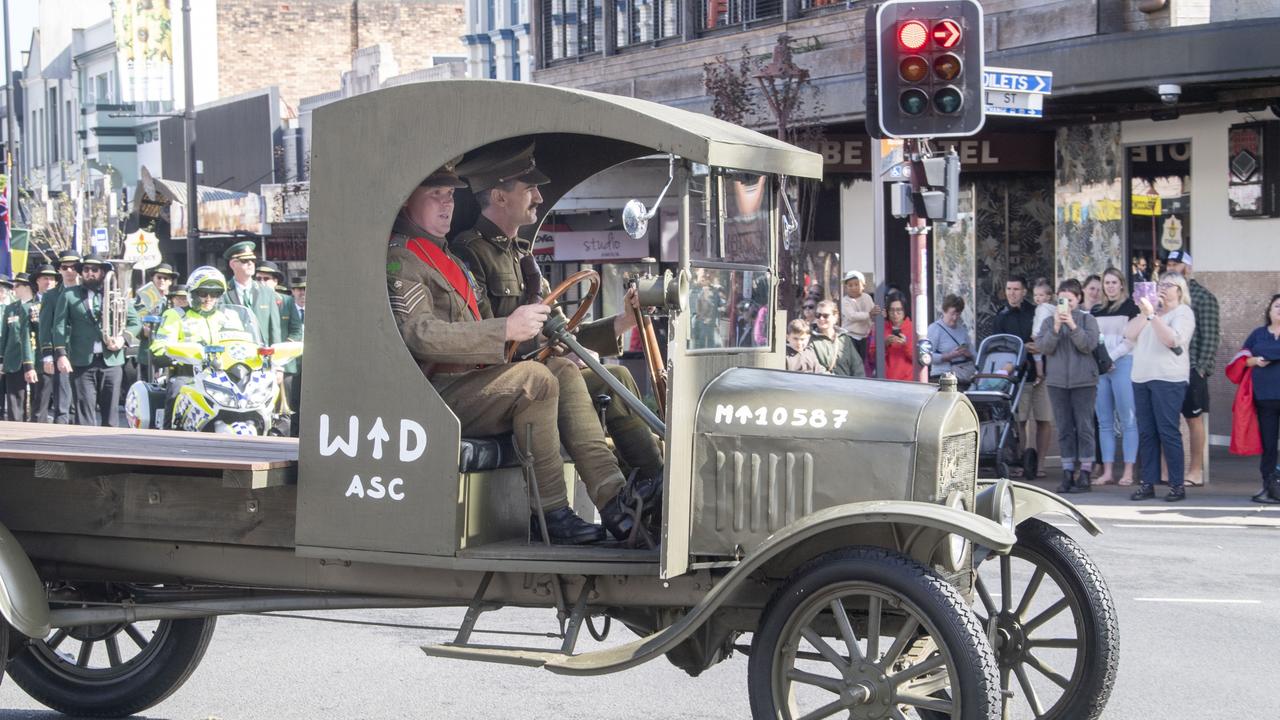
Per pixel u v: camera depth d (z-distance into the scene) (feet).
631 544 17.57
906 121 37.35
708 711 21.63
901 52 37.04
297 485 17.90
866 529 16.99
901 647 16.03
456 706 21.90
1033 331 46.78
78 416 60.34
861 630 17.69
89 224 135.85
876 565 16.01
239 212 107.55
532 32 79.77
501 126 17.01
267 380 41.96
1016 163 59.57
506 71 97.04
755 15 65.10
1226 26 45.62
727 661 25.09
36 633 18.38
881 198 45.47
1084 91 48.52
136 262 86.43
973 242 61.00
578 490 20.07
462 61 110.73
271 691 22.88
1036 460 47.83
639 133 16.62
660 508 17.87
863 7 59.16
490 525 17.97
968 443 17.80
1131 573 32.45
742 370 18.17
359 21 154.10
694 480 17.39
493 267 19.69
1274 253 51.47
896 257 62.18
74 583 20.72
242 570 18.92
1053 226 61.26
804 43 61.87
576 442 18.15
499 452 17.99
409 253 17.94
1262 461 42.78
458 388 17.89
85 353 59.67
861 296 50.11
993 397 44.32
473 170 19.20
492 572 17.90
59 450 18.84
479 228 19.85
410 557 17.42
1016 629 19.22
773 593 17.22
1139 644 25.86
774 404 17.39
